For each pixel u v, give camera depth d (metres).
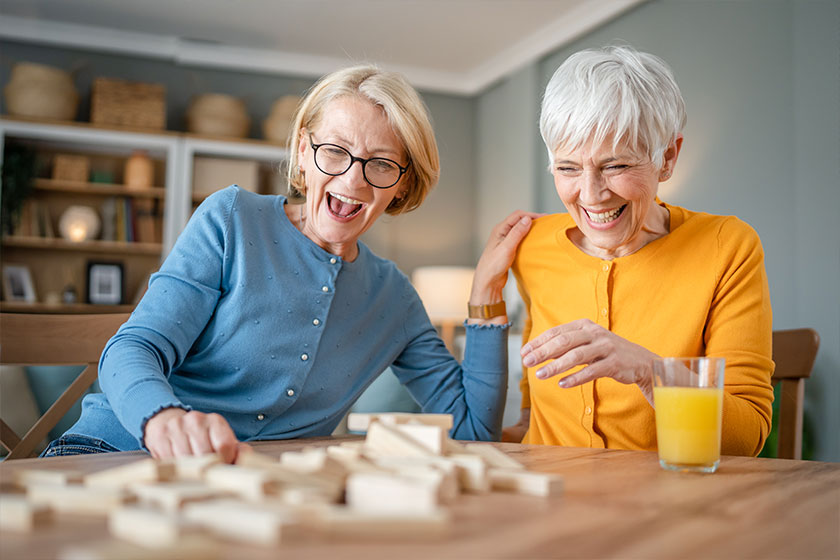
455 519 0.50
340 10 4.79
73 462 0.75
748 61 3.52
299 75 5.68
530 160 5.21
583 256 1.28
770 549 0.45
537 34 5.03
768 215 3.38
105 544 0.36
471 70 5.83
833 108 3.08
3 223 4.88
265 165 5.43
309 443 0.95
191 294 1.07
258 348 1.10
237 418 1.09
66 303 5.05
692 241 1.21
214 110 5.25
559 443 1.26
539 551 0.42
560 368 0.90
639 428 1.19
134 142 5.09
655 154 1.10
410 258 5.93
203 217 1.13
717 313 1.17
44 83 4.88
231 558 0.37
